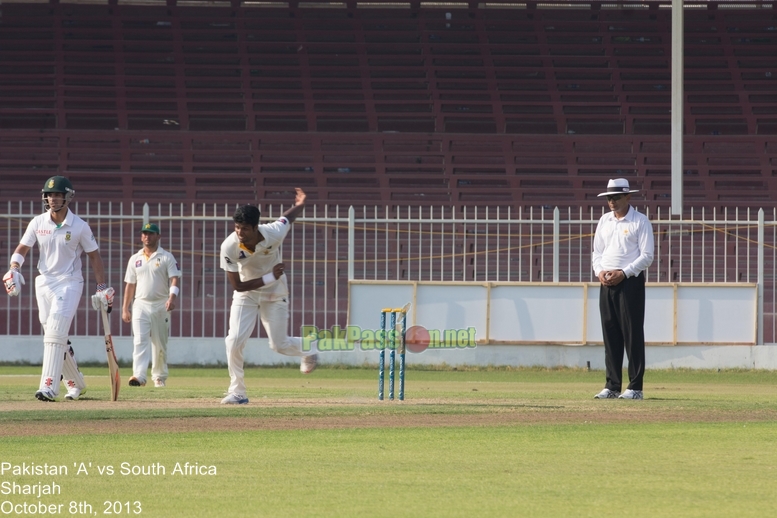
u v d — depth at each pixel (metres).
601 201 89.81
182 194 90.19
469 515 15.70
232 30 110.62
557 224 60.88
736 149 99.31
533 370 59.75
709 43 111.31
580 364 59.84
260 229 30.28
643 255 36.66
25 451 21.92
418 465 20.50
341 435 24.84
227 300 71.31
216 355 61.81
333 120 101.50
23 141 97.12
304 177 93.31
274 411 29.55
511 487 18.09
